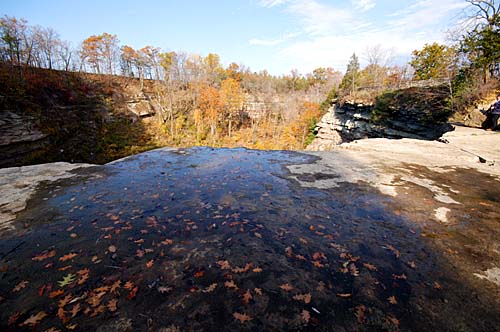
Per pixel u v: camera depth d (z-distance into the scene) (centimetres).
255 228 273
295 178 457
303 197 367
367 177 464
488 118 1007
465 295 180
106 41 3903
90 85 3189
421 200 360
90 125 2644
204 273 197
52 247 233
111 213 306
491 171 507
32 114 1944
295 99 4856
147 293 175
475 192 392
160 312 159
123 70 4334
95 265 206
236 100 3828
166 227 272
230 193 379
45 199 345
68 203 334
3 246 235
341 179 451
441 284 191
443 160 599
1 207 317
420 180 449
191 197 362
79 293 175
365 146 765
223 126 3916
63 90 2611
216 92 3644
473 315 162
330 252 231
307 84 6225
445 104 1419
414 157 627
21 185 395
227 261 213
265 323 152
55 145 2047
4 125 1672
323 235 262
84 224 278
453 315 162
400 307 168
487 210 327
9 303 167
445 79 1583
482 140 779
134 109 3366
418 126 1638
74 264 208
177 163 561
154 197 359
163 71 3959
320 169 516
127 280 188
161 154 656
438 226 285
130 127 3070
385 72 3278
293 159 607
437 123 1459
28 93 2100
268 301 170
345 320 156
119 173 475
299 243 246
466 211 323
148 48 3731
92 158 2236
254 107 4569
